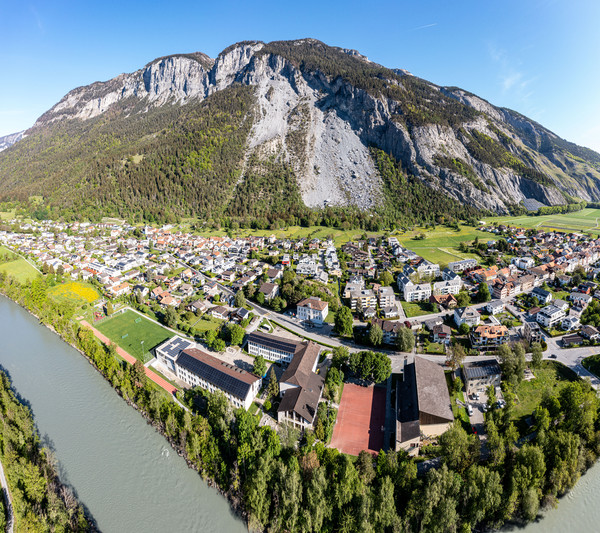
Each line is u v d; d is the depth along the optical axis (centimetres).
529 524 8481
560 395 10775
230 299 19125
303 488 8175
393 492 8238
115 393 12594
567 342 14538
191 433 9769
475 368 12175
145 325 16800
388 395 12169
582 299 17638
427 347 14725
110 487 9206
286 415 10619
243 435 9331
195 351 13388
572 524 8512
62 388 12838
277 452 9006
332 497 7888
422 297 19475
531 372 12862
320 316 16862
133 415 11594
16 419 10238
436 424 10050
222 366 12400
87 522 8238
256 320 17362
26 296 19138
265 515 8050
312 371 12600
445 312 17950
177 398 11888
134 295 19150
